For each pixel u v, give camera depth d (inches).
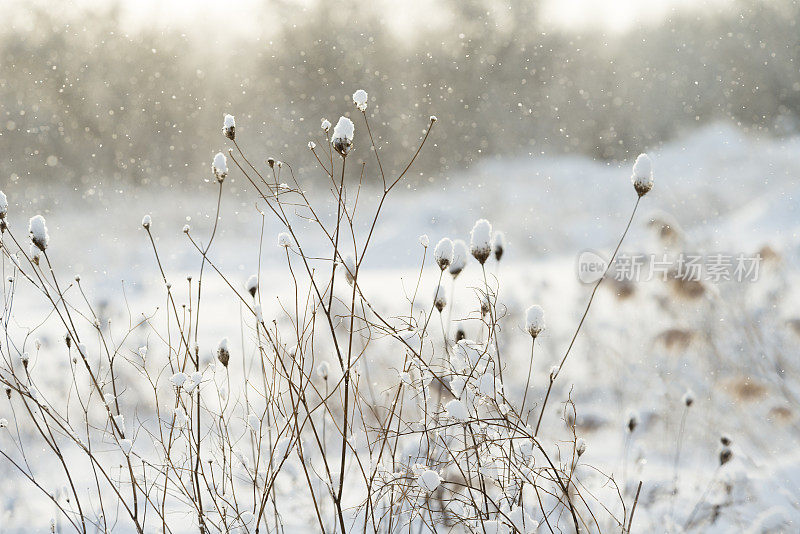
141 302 335.0
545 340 200.7
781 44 1230.9
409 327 95.1
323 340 165.9
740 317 170.1
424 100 1207.6
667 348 165.6
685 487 127.1
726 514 117.2
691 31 1278.3
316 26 1201.4
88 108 1075.3
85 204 886.4
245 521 99.2
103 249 640.4
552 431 144.9
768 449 139.9
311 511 114.4
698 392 159.5
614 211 657.0
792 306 178.7
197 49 1136.2
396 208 791.7
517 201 775.1
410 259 563.2
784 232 289.4
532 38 1273.4
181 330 100.2
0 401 176.1
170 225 761.6
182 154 1066.1
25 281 398.3
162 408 157.6
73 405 168.7
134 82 1104.8
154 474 131.6
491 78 1247.5
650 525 112.7
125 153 1056.2
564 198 765.3
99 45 1105.4
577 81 1267.2
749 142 955.3
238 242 658.2
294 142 1095.0
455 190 930.7
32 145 1031.0
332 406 132.6
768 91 1221.1
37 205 882.1
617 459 138.6
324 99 1179.3
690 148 981.8
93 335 229.9
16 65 1076.5
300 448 94.7
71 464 145.3
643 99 1249.4
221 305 300.8
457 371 90.0
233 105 1142.3
